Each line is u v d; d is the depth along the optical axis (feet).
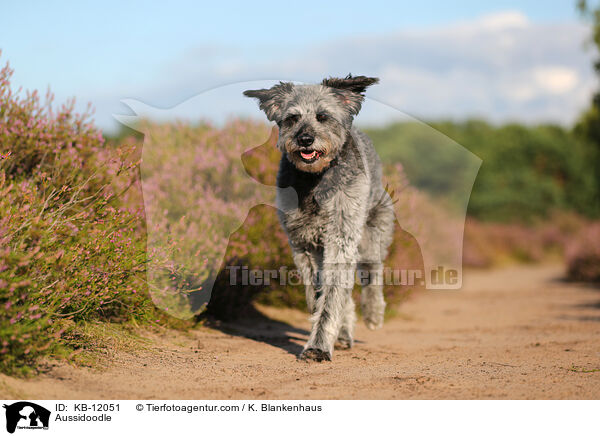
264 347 18.61
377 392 13.06
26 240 14.10
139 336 17.17
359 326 24.73
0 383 11.60
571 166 104.42
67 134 19.11
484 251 75.00
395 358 17.21
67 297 14.15
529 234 89.30
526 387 13.47
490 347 19.40
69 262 14.23
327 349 16.43
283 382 13.87
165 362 15.20
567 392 13.02
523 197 99.50
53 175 17.79
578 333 22.47
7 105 18.42
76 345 14.76
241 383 13.66
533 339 21.07
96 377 13.10
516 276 61.16
